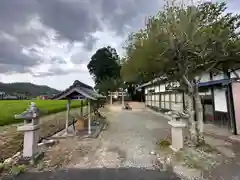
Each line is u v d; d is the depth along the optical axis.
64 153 5.25
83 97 7.70
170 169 4.04
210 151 4.85
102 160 4.67
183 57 4.87
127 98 31.80
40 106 18.22
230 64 5.64
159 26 4.60
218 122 8.45
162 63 4.98
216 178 3.50
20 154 5.02
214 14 4.61
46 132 8.09
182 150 4.95
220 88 8.30
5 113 11.87
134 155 5.00
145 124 10.20
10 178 3.73
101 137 7.21
